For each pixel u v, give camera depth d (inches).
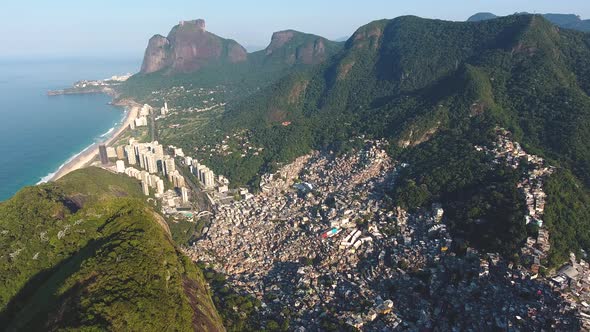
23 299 4660.4
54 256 5007.4
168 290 3959.2
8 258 4975.4
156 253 4377.5
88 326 3080.7
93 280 3715.6
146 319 3390.7
